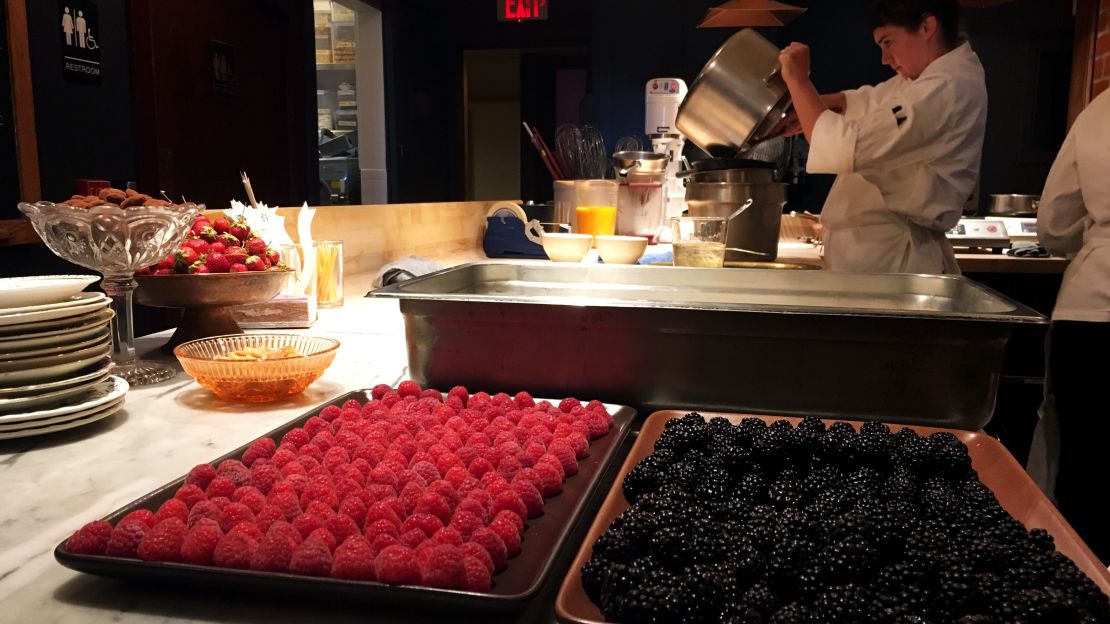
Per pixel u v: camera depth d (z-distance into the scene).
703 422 0.87
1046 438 2.62
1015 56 4.74
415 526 0.63
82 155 3.43
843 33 5.29
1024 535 0.63
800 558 0.61
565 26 6.77
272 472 0.73
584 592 0.57
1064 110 4.74
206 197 4.36
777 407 0.98
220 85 4.45
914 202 2.26
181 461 0.87
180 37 4.09
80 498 0.77
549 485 0.73
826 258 2.55
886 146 2.19
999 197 3.93
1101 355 2.36
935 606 0.57
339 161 6.43
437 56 7.05
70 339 0.95
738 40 2.18
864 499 0.70
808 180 5.27
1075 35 4.13
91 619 0.55
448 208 3.01
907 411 0.95
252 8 4.79
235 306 1.45
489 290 1.41
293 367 1.06
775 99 2.19
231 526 0.63
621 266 1.44
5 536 0.68
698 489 0.74
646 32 5.42
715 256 1.92
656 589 0.54
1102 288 2.33
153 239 1.16
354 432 0.86
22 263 3.07
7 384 0.91
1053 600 0.53
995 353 0.93
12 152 3.03
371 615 0.56
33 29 3.13
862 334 0.94
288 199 5.28
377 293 1.07
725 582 0.56
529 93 8.34
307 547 0.57
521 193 8.50
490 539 0.59
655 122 3.89
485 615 0.56
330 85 6.44
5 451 0.89
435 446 0.79
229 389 1.06
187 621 0.55
